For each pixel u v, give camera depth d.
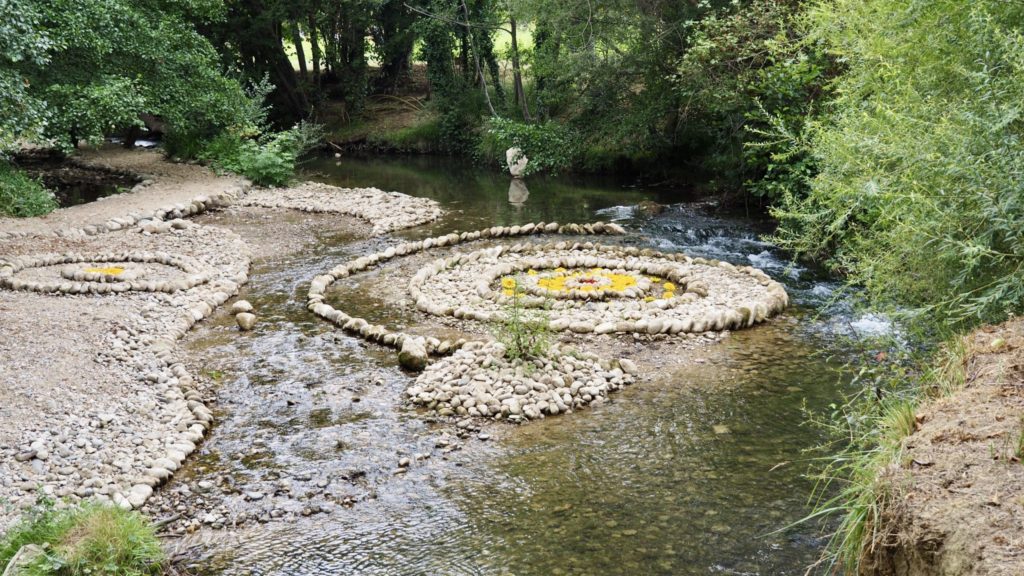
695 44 14.79
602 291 9.78
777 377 7.39
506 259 11.66
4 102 12.82
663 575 4.55
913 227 4.27
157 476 5.71
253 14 27.48
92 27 15.16
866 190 4.53
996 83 4.30
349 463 6.00
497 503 5.42
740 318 8.77
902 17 5.46
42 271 10.63
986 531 2.88
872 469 3.73
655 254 11.76
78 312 8.97
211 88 17.94
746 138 14.40
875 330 8.44
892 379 5.02
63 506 5.21
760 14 12.73
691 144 18.06
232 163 18.53
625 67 17.58
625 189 18.11
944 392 4.14
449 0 24.58
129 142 22.41
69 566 4.37
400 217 14.82
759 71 11.83
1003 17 4.75
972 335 4.46
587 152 20.47
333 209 15.70
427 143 25.86
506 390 7.05
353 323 8.82
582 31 17.58
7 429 6.15
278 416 6.80
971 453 3.39
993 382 3.94
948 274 4.50
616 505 5.33
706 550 4.77
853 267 5.37
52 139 14.28
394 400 7.11
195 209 15.26
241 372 7.73
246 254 12.11
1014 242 4.08
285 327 9.04
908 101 5.14
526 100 24.30
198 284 10.48
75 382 7.11
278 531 5.15
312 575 4.69
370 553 4.89
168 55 16.67
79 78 15.30
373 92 29.44
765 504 5.25
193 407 6.83
